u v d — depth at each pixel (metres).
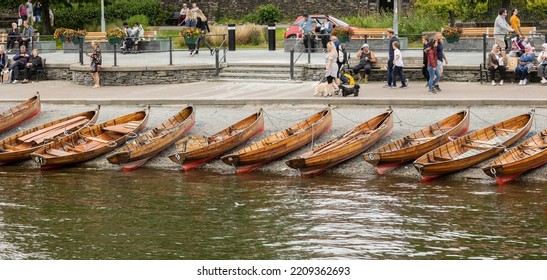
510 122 35.53
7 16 69.69
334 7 71.69
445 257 26.08
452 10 62.38
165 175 34.94
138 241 27.94
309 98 40.47
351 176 33.97
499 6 62.69
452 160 32.72
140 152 35.69
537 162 32.50
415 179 33.31
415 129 36.94
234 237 28.05
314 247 27.08
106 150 36.97
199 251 27.00
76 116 40.09
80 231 28.77
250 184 33.38
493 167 31.75
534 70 42.41
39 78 49.34
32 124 41.12
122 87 46.12
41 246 27.55
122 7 71.31
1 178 34.75
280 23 71.62
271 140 36.06
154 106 41.84
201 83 46.31
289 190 32.44
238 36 62.06
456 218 29.06
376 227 28.50
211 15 72.81
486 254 26.20
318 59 48.72
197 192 32.53
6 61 49.38
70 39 55.38
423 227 28.39
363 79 44.56
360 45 53.19
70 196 32.34
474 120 37.25
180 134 37.50
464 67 43.81
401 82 42.78
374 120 36.69
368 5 71.19
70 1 65.44
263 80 45.84
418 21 60.91
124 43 54.97
